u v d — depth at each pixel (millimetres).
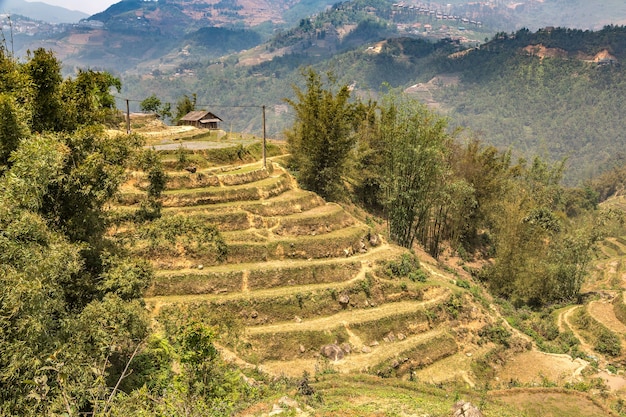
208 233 30688
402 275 48656
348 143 61812
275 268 42625
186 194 46281
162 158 51750
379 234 56938
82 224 25609
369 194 74938
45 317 19234
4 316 17594
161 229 29297
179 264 40469
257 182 52938
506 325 49969
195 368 19047
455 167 76188
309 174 60438
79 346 20500
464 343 44750
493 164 77438
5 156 24797
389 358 38938
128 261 26422
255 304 39375
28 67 29719
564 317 58094
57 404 16781
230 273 40719
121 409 17422
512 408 34156
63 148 24922
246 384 29234
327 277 44438
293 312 40438
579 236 65812
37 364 17172
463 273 66750
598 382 41688
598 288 74125
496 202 76562
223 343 36000
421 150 55781
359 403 29594
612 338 50469
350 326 40781
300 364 36781
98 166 25234
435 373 40094
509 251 64188
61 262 21156
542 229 66438
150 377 25375
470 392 36719
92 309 22578
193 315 28344
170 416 17578
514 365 44375
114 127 63531
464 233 79375
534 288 62875
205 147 59000
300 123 67812
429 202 60812
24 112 26797
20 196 21562
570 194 145000
